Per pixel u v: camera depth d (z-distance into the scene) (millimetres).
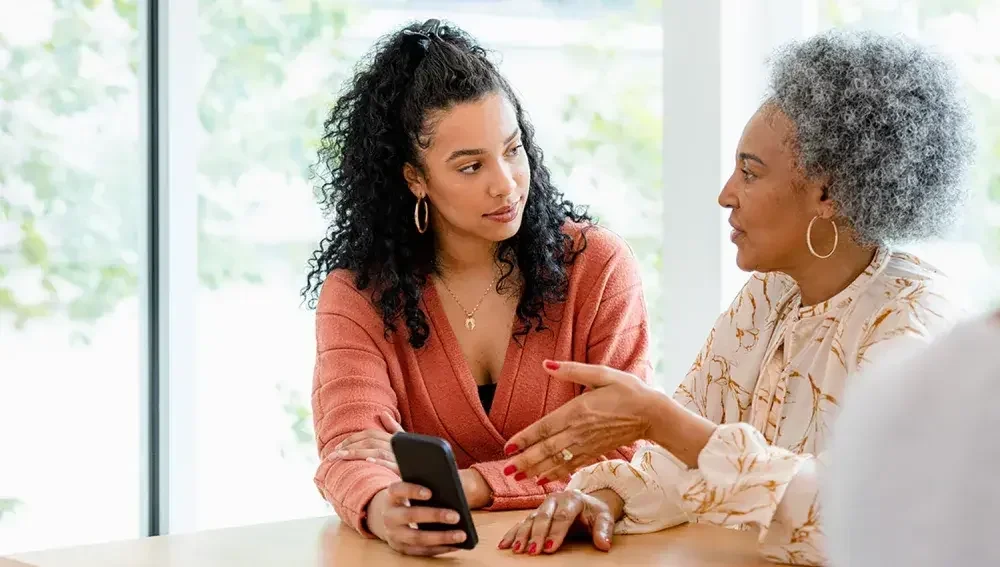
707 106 2398
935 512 489
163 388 2980
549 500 1448
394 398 1827
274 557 1413
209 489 3055
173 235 2980
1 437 2768
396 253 1855
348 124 1911
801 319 1510
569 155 2848
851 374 1401
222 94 3057
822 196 1438
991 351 494
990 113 2143
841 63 1411
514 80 2879
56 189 2838
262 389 3055
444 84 1771
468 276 1894
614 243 1930
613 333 1877
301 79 3041
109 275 2920
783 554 1321
